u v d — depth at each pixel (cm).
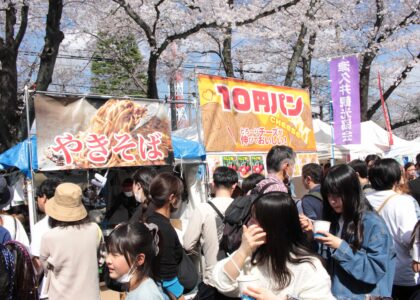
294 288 198
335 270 251
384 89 1725
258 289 187
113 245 226
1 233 300
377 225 246
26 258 206
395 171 331
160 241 282
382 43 1438
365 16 1508
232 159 685
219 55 1470
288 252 200
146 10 1191
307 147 816
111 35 1390
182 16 1227
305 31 1191
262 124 742
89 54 1730
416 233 292
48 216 349
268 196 204
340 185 250
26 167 494
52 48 835
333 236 244
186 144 639
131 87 2016
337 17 1401
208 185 647
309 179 398
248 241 203
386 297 240
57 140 501
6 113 798
